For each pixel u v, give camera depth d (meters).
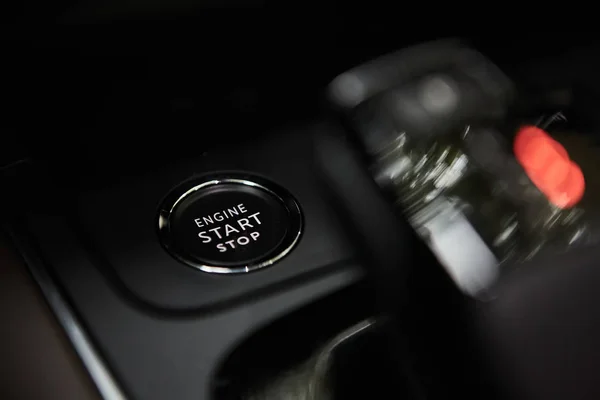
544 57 0.37
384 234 0.31
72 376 0.28
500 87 0.35
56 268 0.30
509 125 0.34
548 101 0.35
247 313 0.30
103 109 0.34
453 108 0.34
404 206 0.31
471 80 0.35
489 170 0.32
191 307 0.30
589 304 0.29
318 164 0.33
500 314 0.29
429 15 0.36
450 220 0.31
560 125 0.34
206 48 0.35
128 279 0.30
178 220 0.32
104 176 0.32
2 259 0.30
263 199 0.32
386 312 0.30
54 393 0.27
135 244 0.31
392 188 0.32
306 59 0.35
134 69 0.34
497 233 0.30
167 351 0.29
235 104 0.35
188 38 0.34
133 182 0.32
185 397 0.28
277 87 0.35
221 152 0.34
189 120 0.34
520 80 0.36
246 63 0.35
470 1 0.36
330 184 0.33
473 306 0.29
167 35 0.34
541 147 0.32
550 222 0.31
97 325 0.29
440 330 0.29
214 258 0.31
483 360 0.29
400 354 0.30
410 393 0.29
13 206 0.31
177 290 0.30
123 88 0.34
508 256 0.30
